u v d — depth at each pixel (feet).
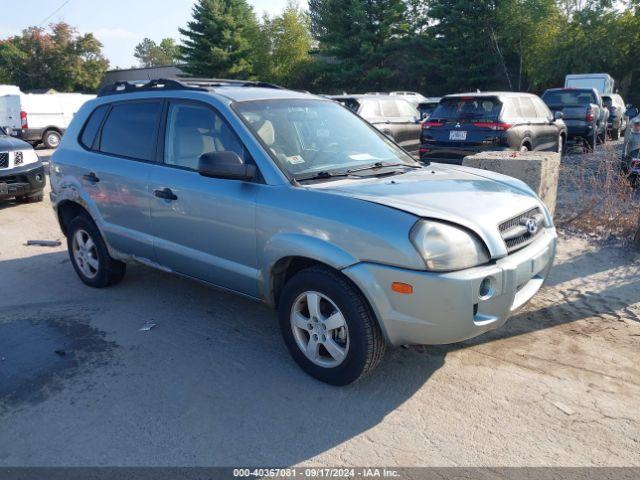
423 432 10.18
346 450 9.74
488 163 22.02
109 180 15.75
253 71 164.66
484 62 121.70
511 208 11.54
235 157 12.00
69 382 12.14
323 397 11.34
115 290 17.63
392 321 10.29
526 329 14.10
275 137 12.96
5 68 200.54
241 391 11.64
